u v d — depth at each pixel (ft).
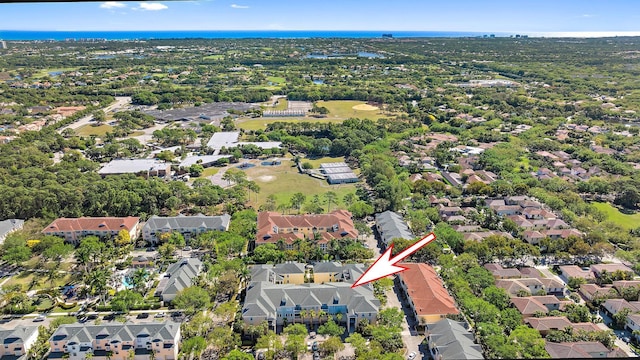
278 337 511.81
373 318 534.78
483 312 524.11
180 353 500.33
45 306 575.38
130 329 493.77
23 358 481.87
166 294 583.58
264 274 611.06
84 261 655.76
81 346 483.10
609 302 561.02
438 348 468.75
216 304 581.94
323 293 560.20
